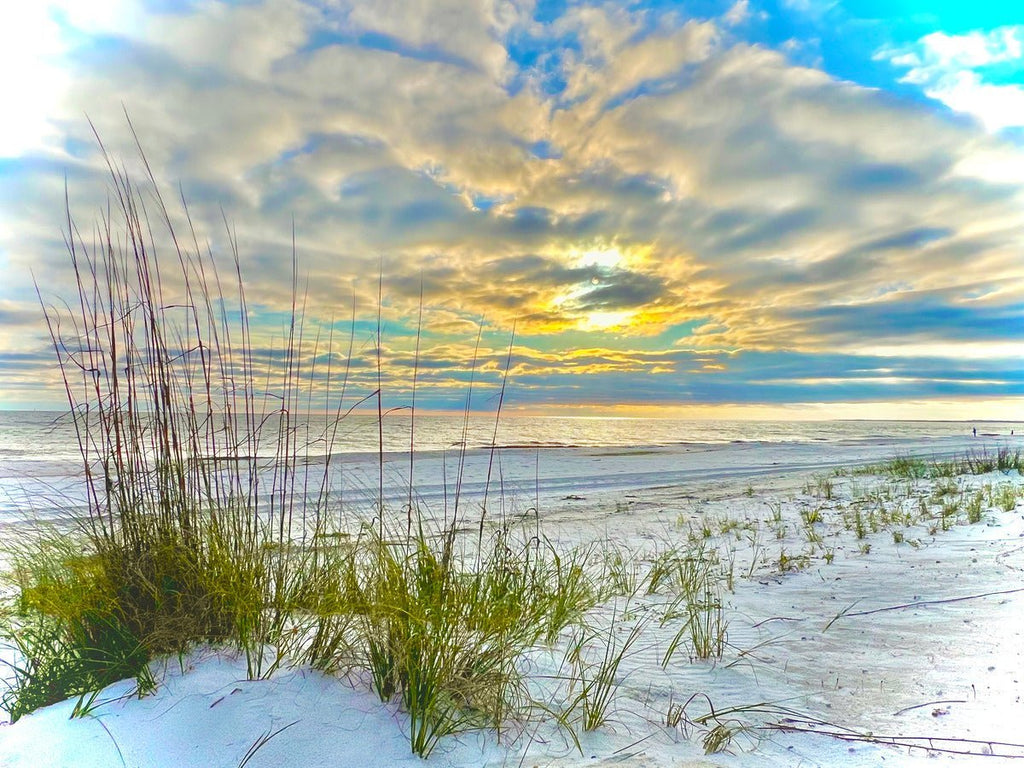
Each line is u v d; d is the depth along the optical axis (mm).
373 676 2613
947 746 2246
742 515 9234
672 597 4715
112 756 2131
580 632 3838
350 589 2951
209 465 3195
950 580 4668
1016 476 10930
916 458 17719
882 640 3523
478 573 3180
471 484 13422
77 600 2818
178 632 2773
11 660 3197
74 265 3156
